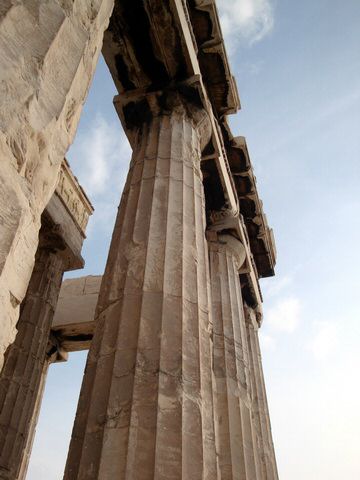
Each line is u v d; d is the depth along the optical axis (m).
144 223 7.04
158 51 9.85
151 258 6.41
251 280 15.12
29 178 2.87
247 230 16.06
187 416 4.90
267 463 12.30
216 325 11.35
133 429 4.55
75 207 16.52
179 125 9.33
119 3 9.19
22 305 12.94
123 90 10.41
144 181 7.90
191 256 6.85
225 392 9.92
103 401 4.91
